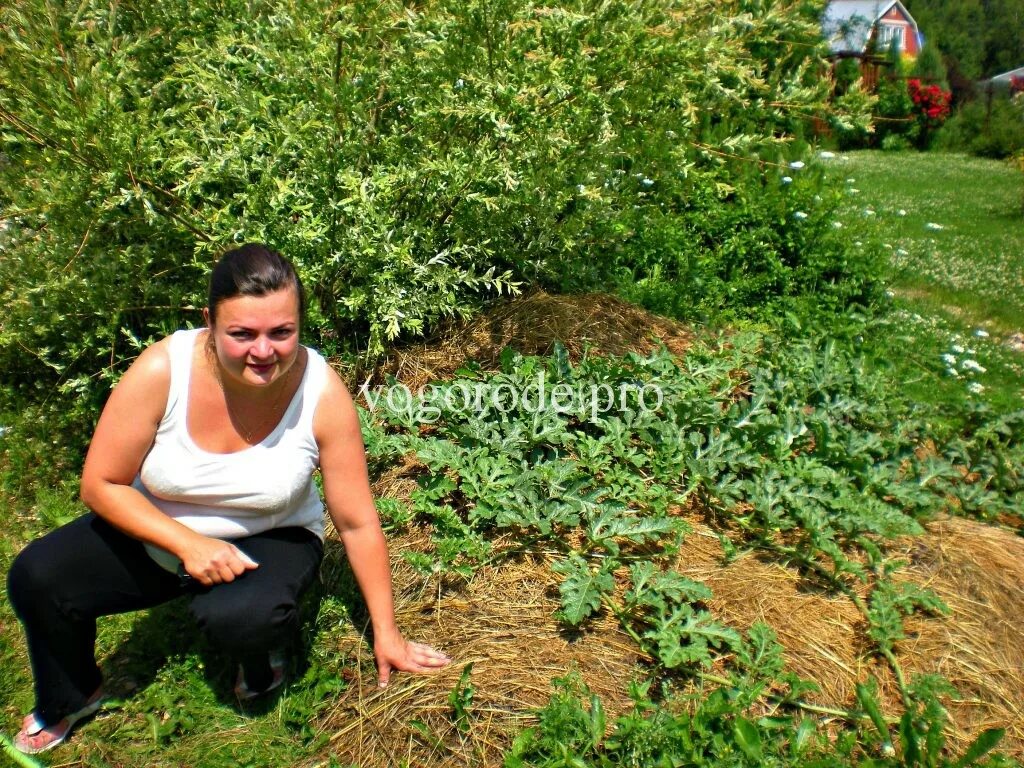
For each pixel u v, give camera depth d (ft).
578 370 11.62
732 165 19.69
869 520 9.39
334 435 7.32
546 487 9.79
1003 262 26.20
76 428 12.44
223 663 8.41
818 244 18.58
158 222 11.46
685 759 6.90
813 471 10.12
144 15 13.25
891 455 11.14
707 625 8.07
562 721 7.11
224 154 11.19
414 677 7.88
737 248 18.16
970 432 12.54
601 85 12.25
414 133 12.01
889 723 7.59
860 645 8.40
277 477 7.15
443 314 13.47
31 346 12.51
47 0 10.67
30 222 12.62
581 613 8.08
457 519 9.34
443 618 8.56
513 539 9.49
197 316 12.84
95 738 7.72
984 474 11.41
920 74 82.17
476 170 11.44
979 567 9.55
